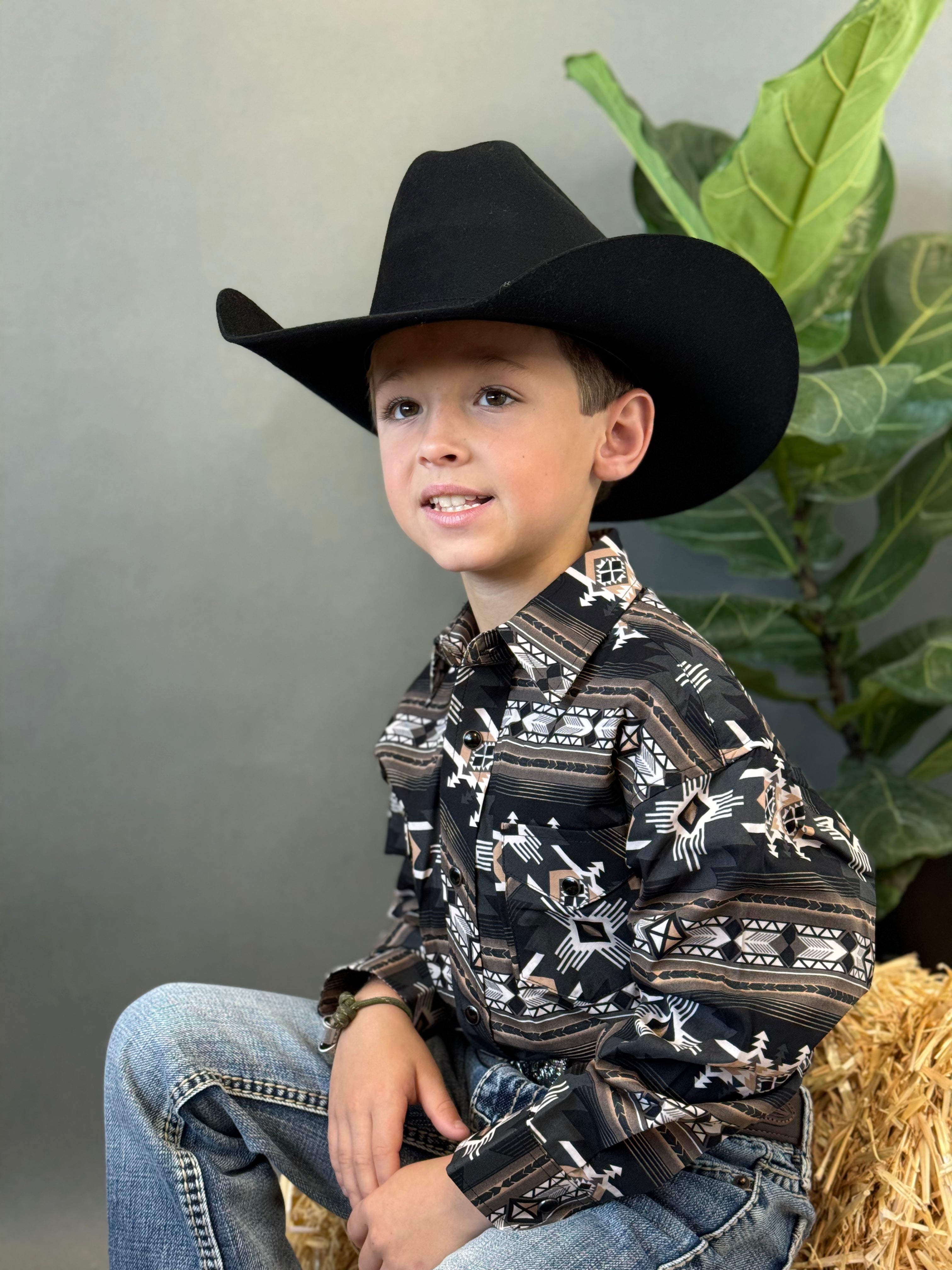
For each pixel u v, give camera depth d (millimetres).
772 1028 726
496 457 814
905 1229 858
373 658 1712
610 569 884
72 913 1692
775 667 1756
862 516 1740
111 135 1577
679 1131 733
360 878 1745
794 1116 870
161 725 1690
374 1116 857
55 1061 1692
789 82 1156
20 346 1606
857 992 751
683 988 739
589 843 815
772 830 748
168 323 1620
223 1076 872
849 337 1507
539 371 820
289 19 1576
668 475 1088
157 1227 837
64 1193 1627
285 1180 1150
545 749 833
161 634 1678
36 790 1676
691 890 745
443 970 944
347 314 1621
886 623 1754
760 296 865
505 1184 735
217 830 1715
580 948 829
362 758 1728
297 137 1593
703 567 1737
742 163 1242
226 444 1654
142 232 1599
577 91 1604
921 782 1417
